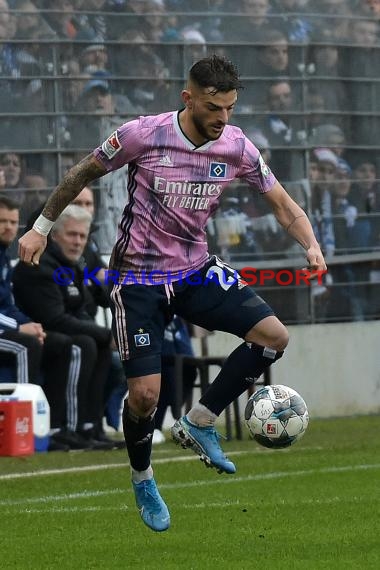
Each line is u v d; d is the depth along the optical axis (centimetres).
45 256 2627
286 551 1352
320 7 3588
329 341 3528
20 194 3088
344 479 2055
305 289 3509
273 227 3456
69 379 2606
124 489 1972
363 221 3609
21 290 2612
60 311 2617
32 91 3122
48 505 1789
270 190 1473
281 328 1435
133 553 1367
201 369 2841
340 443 2739
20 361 2519
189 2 3372
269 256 3447
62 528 1569
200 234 1442
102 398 2697
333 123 3566
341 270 3575
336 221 3559
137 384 1402
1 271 2569
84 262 2716
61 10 3175
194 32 3366
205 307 1435
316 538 1444
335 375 3541
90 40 3203
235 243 3397
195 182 1408
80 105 3180
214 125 1366
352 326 3575
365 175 3619
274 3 3509
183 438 1470
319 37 3556
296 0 3547
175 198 1408
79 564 1299
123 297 1424
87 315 2741
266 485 1998
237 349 1466
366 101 3628
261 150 3447
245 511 1691
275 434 1499
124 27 3256
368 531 1486
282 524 1564
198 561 1301
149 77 3284
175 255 1427
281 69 3491
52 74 3147
